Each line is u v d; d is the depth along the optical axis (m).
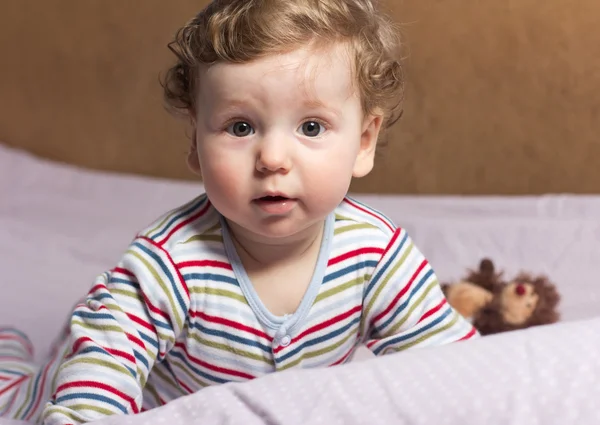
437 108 1.74
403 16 1.70
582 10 1.61
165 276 0.81
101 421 0.65
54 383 0.89
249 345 0.83
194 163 0.87
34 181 1.87
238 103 0.74
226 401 0.65
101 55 1.94
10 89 2.01
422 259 0.89
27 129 2.02
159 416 0.65
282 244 0.83
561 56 1.64
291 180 0.75
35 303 1.34
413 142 1.77
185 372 0.87
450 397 0.64
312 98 0.75
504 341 0.71
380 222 0.89
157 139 1.95
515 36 1.66
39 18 1.95
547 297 1.21
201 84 0.78
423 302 0.87
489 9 1.66
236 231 0.83
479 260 1.39
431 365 0.68
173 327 0.82
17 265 1.47
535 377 0.66
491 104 1.71
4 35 1.98
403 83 0.95
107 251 1.55
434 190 1.79
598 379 0.66
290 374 0.68
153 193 1.82
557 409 0.63
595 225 1.43
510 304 1.20
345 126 0.78
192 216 0.85
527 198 1.61
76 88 1.97
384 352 0.88
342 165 0.77
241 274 0.83
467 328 0.90
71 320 0.80
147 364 0.80
